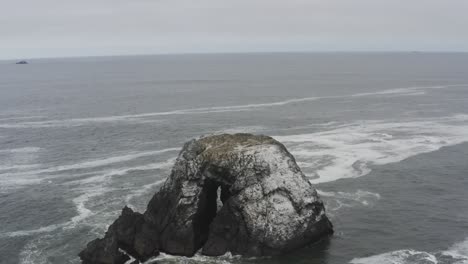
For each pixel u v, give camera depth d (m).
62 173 56.34
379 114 95.06
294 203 36.59
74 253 36.28
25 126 88.38
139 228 37.16
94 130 83.12
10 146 71.38
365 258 34.72
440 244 36.66
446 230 39.19
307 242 36.59
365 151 62.38
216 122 89.69
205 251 35.75
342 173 53.09
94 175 55.28
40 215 43.62
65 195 48.59
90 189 50.28
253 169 37.16
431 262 33.78
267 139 40.97
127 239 36.00
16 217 43.31
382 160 58.16
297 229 35.94
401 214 42.47
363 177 51.91
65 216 43.19
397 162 57.44
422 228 39.56
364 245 36.69
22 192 49.78
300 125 83.81
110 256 34.03
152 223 37.81
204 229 37.91
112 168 58.06
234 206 36.41
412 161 58.03
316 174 52.62
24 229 40.72
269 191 36.59
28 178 54.62
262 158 37.50
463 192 48.12
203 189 37.91
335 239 37.75
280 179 37.12
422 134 73.06
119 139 74.94
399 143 66.88
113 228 37.00
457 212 43.03
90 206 45.47
